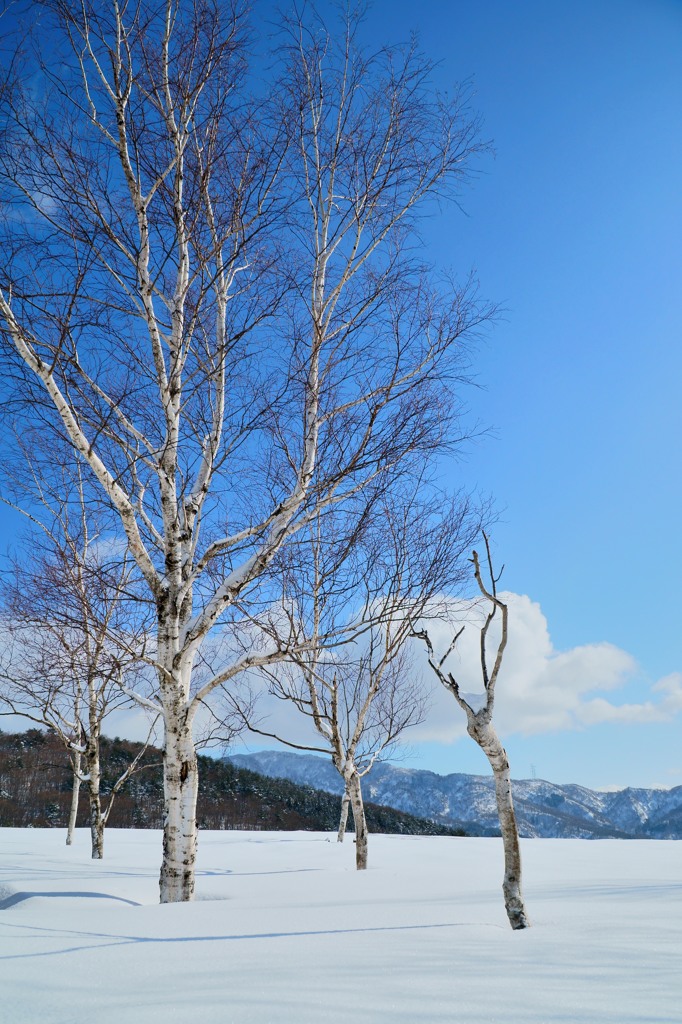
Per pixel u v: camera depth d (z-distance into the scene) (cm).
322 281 741
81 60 648
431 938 351
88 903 639
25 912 541
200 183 688
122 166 676
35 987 260
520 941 337
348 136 738
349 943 341
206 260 687
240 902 587
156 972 281
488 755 448
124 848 1406
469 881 776
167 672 670
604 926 383
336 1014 210
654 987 239
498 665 487
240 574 683
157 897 734
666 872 895
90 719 1231
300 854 1232
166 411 703
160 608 686
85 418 662
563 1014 208
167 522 691
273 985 248
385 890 689
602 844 1567
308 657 814
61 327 615
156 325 687
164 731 681
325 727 1008
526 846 1484
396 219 752
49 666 855
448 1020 202
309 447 705
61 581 737
